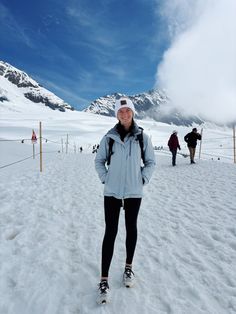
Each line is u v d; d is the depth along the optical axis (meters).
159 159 20.11
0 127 129.50
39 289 3.48
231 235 5.18
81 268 4.02
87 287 3.57
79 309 3.16
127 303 3.25
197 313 3.09
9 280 3.68
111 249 3.49
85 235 5.25
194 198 8.02
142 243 4.93
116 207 3.60
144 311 3.12
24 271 3.89
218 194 8.30
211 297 3.38
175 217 6.35
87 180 11.45
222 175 11.60
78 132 133.12
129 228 3.64
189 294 3.44
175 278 3.79
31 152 29.42
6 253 4.41
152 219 6.27
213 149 98.06
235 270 3.96
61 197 8.25
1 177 11.37
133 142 3.58
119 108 3.54
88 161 20.81
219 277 3.80
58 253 4.45
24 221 5.95
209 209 6.86
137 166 3.60
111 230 3.54
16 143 41.12
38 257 4.30
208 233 5.32
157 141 146.50
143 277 3.81
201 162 17.31
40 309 3.13
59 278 3.73
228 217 6.18
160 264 4.17
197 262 4.20
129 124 3.63
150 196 8.55
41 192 8.86
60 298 3.33
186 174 12.40
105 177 3.66
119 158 3.55
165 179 11.45
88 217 6.37
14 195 8.27
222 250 4.57
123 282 3.65
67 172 13.79
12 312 3.08
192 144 16.06
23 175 12.27
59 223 5.90
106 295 3.24
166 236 5.23
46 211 6.75
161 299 3.34
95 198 8.23
